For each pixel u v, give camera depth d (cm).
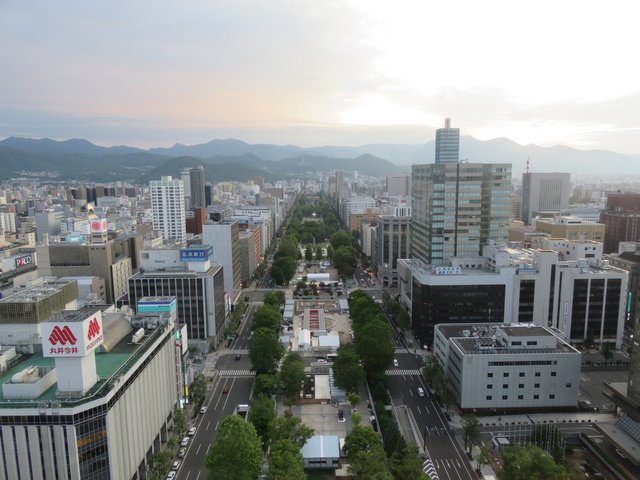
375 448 14475
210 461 13950
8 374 14700
